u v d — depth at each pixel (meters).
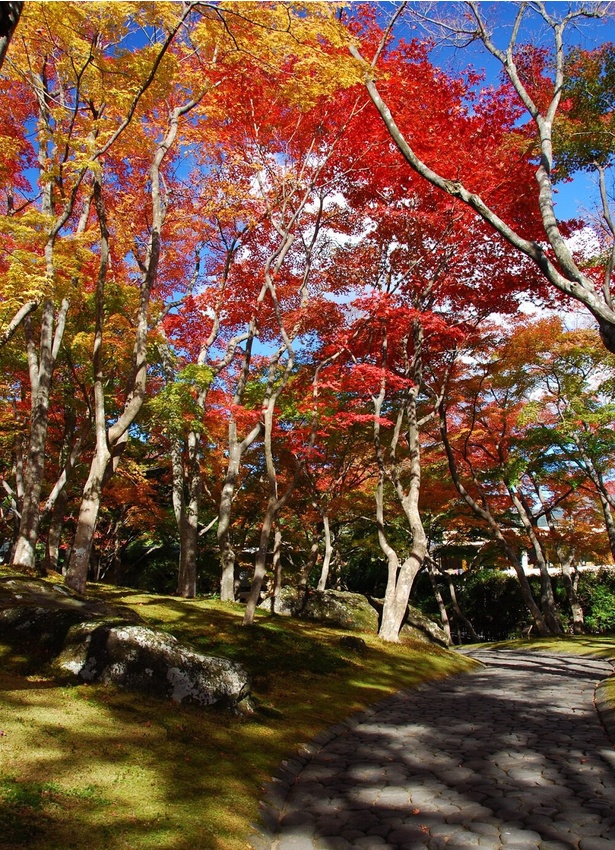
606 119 11.11
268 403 13.35
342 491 20.56
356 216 15.57
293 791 5.46
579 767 6.18
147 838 3.69
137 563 29.12
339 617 18.02
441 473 24.55
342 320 16.19
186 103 13.15
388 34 12.01
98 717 5.56
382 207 14.84
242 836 4.15
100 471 10.81
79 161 9.91
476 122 14.07
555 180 12.41
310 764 6.29
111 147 11.95
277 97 11.98
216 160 15.12
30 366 13.31
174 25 9.17
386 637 15.26
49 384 13.00
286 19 8.79
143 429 17.91
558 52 9.07
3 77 12.05
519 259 15.38
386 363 17.23
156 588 28.58
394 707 9.50
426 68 13.53
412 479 16.62
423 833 4.53
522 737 7.51
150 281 11.70
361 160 14.30
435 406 17.75
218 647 10.45
